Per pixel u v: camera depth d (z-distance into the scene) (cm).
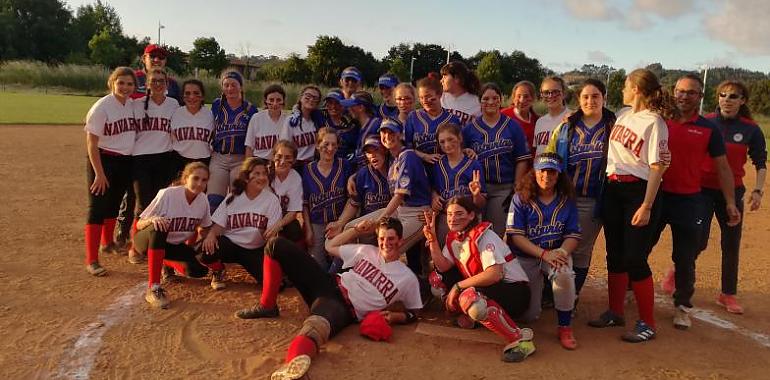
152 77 612
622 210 466
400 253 525
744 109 542
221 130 638
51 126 1975
